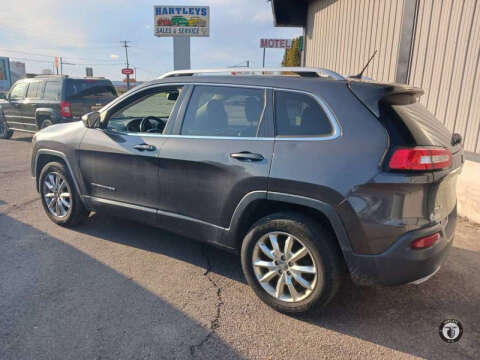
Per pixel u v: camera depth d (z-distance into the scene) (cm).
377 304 314
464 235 458
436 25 563
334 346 262
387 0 678
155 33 2106
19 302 302
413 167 242
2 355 244
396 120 257
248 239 302
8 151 998
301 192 271
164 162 347
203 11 2086
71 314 288
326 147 268
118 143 385
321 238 269
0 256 383
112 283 335
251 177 292
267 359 248
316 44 1009
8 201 563
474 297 326
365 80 296
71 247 407
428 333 277
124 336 265
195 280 345
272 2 1056
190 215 342
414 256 251
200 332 272
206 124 333
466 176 506
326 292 273
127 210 390
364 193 251
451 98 540
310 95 285
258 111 306
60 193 459
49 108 1005
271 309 302
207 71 349
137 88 389
